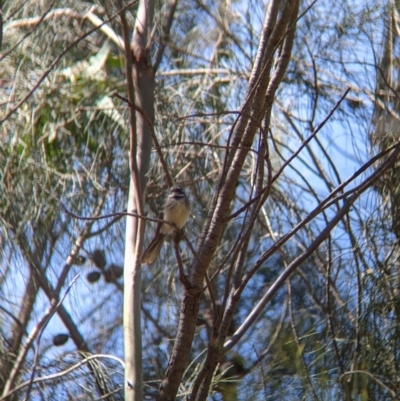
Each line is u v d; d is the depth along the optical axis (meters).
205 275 7.27
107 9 9.79
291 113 12.05
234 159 7.41
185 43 11.89
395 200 9.91
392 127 10.11
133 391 7.64
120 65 10.88
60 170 10.53
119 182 10.70
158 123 11.02
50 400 8.96
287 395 9.13
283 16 7.56
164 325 11.40
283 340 9.98
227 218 7.30
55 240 10.31
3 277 9.99
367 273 9.63
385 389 9.05
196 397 7.45
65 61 10.57
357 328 9.43
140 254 8.17
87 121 10.64
